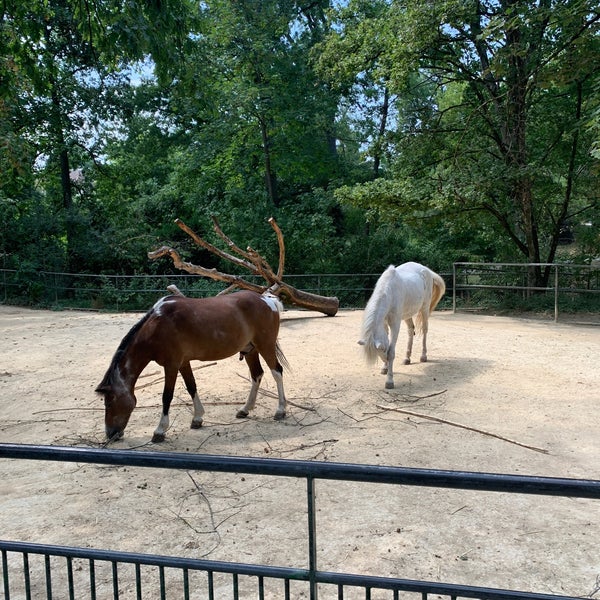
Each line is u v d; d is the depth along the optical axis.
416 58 16.38
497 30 13.80
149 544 4.16
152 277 19.84
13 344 11.73
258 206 22.56
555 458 5.59
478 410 7.11
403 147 18.09
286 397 7.82
